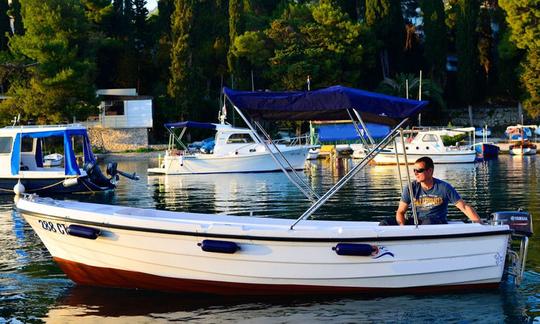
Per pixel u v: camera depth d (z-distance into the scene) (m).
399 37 65.25
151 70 67.38
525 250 8.53
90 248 8.57
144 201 20.39
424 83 60.28
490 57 64.94
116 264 8.55
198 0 68.19
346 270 8.21
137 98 57.59
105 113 58.41
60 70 49.84
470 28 61.31
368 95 7.93
